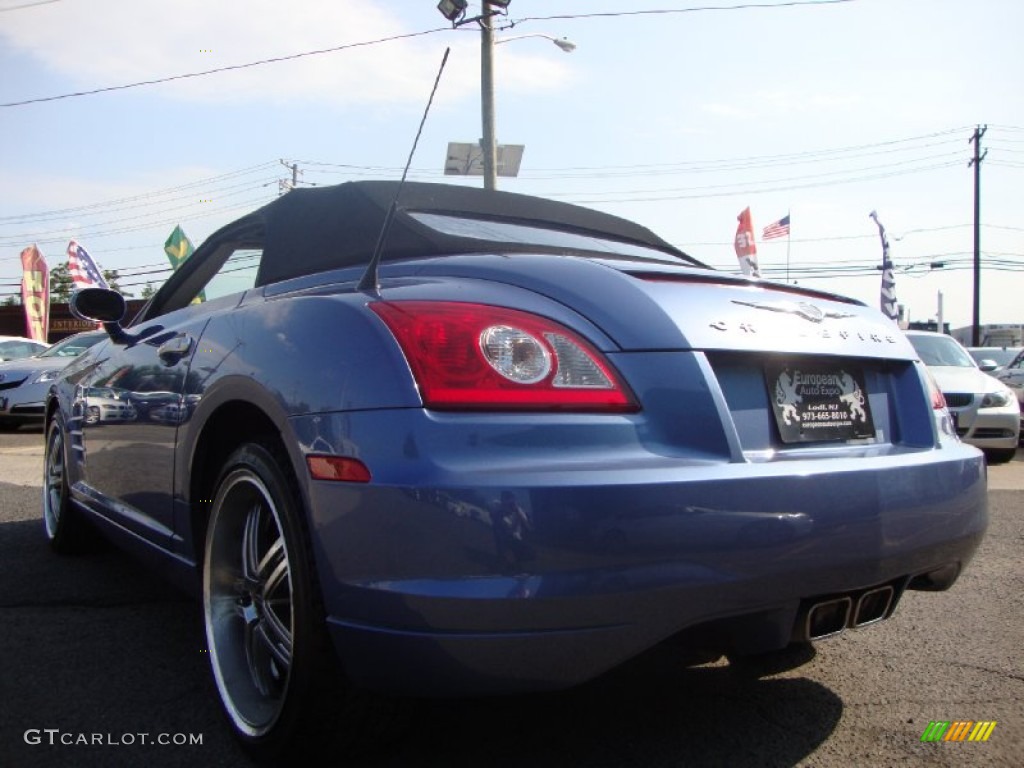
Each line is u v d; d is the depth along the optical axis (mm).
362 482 1817
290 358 2121
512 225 3047
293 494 2068
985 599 3762
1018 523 5387
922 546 2168
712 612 1828
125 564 4168
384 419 1824
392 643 1792
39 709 2537
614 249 3041
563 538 1708
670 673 2887
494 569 1699
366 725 2062
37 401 10984
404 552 1753
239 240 3338
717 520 1818
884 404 2484
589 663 1753
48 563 4168
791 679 2842
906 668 2949
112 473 3402
